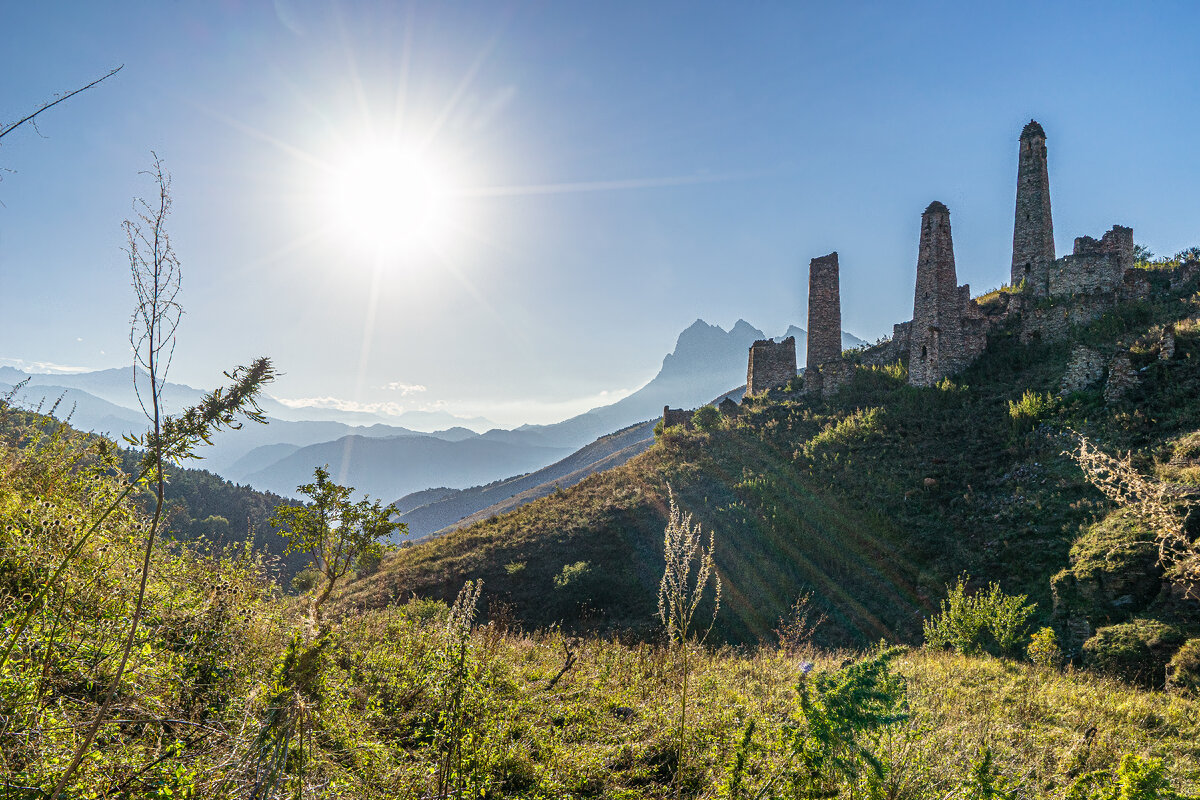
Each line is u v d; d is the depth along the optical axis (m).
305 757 3.61
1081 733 8.25
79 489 3.86
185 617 5.94
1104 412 24.02
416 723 6.26
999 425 28.00
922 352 35.75
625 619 23.44
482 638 8.52
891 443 30.06
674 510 5.07
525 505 42.41
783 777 4.82
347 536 3.68
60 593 3.84
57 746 3.55
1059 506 20.72
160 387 2.81
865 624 20.27
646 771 6.18
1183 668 11.98
